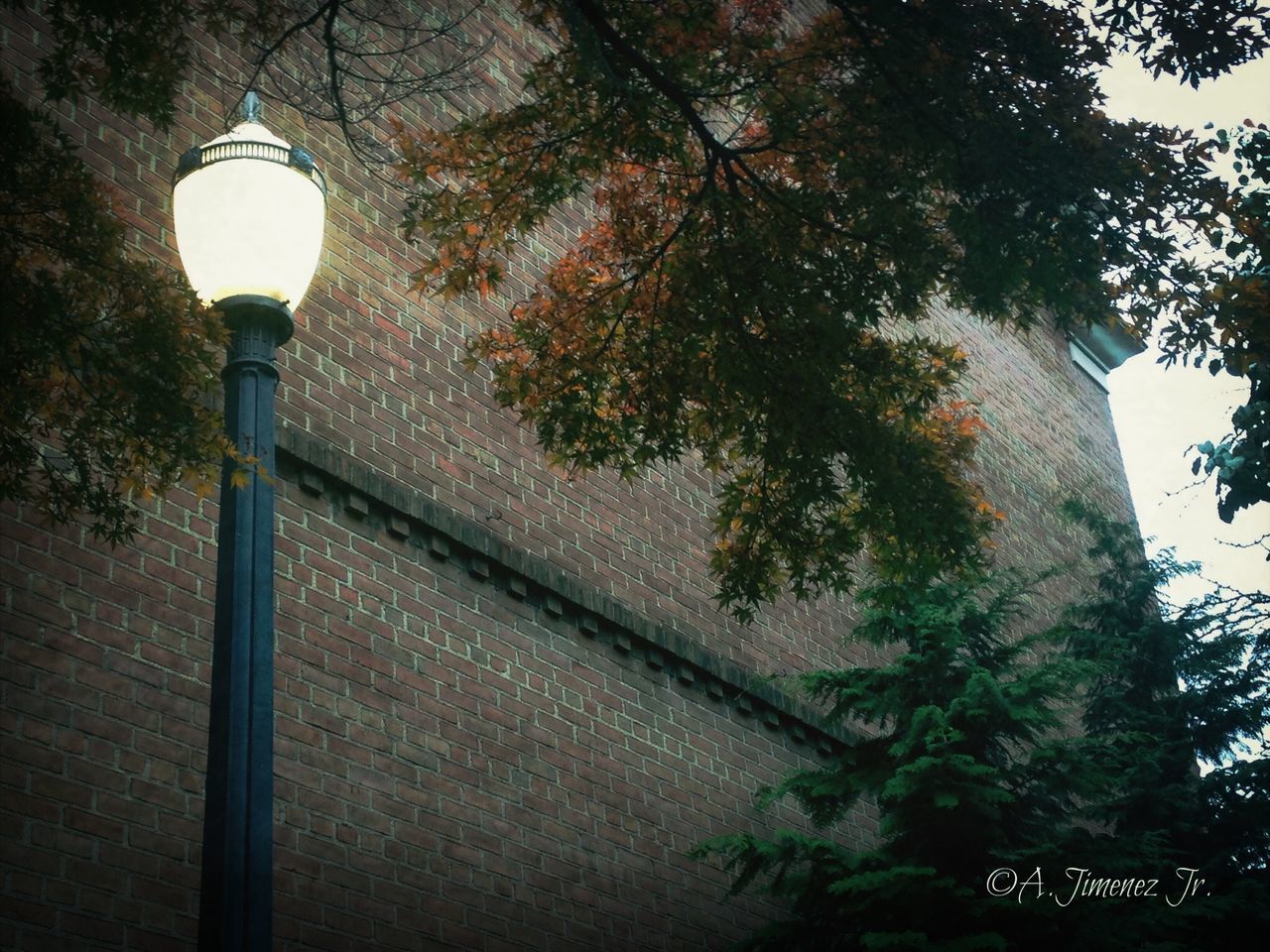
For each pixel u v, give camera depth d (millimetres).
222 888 4254
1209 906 10812
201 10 7906
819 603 14375
